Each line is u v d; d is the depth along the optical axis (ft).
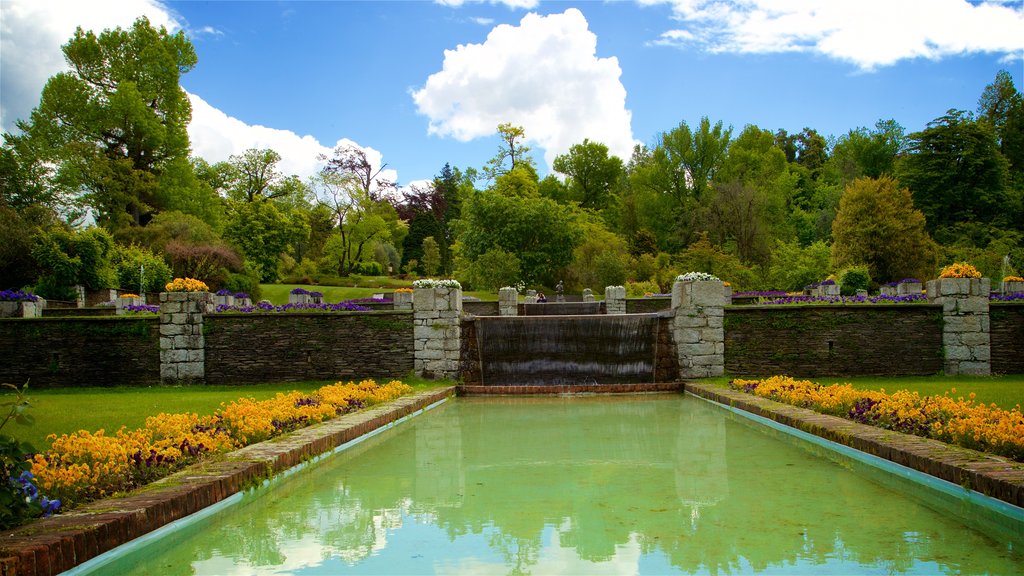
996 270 129.29
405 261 240.12
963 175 166.61
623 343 58.34
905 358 52.01
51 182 139.13
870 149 216.33
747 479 21.81
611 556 14.55
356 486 21.68
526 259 150.71
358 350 55.62
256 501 19.86
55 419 30.99
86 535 13.46
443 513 18.37
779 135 303.27
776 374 53.16
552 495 20.17
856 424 27.07
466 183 262.47
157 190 156.25
